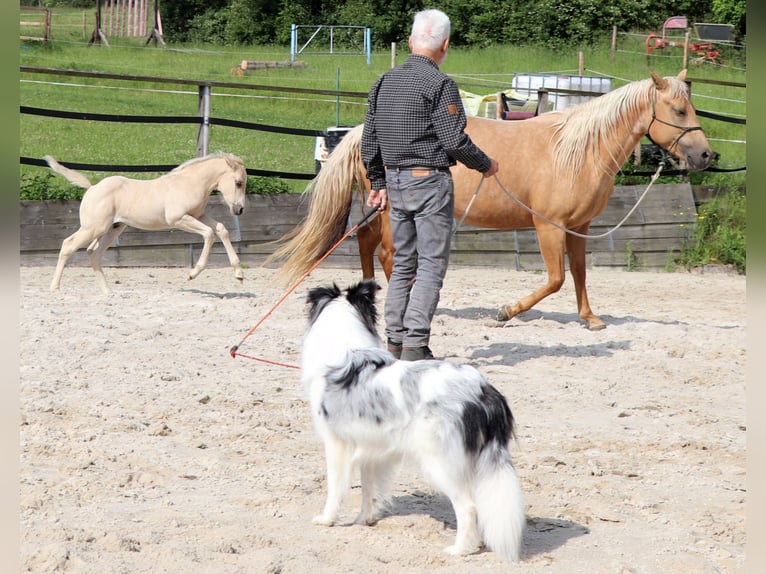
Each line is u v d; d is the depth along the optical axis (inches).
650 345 360.5
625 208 590.2
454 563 169.5
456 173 374.6
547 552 178.5
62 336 329.4
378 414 167.8
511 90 800.3
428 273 262.8
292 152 822.5
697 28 1473.9
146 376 288.2
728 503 210.8
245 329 357.7
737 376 323.3
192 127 925.8
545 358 338.0
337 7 1680.6
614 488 217.2
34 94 995.9
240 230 527.2
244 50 1620.3
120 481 204.2
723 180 650.2
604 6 1552.7
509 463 165.6
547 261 374.0
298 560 166.4
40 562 160.1
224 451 228.7
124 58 1370.6
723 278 556.4
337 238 378.6
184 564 162.6
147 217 411.2
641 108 370.6
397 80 259.1
